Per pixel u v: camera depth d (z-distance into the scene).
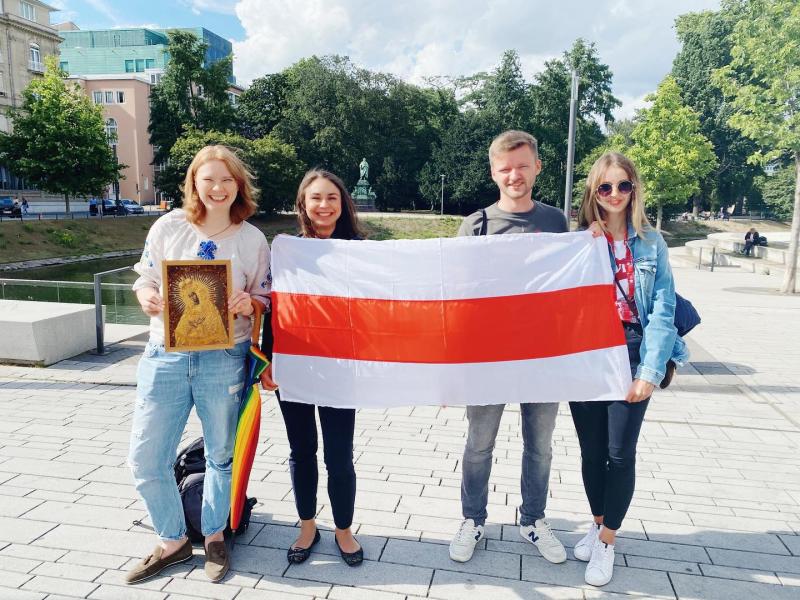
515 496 4.02
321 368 3.16
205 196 2.89
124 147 64.31
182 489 3.40
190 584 3.01
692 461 4.64
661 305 2.96
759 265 23.03
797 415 5.77
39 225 31.95
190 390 3.03
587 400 3.06
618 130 72.25
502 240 3.08
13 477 4.16
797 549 3.39
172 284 2.85
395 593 2.96
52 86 36.44
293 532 3.54
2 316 7.11
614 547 3.29
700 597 2.96
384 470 4.38
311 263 3.17
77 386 6.28
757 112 16.22
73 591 2.93
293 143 53.69
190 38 49.19
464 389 3.13
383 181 58.69
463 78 66.62
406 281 3.12
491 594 2.96
